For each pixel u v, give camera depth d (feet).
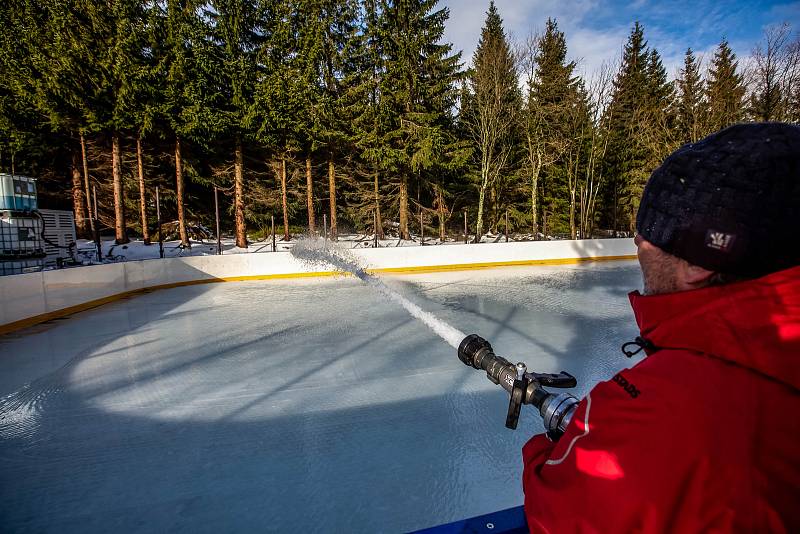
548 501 1.76
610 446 1.52
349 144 79.82
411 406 13.43
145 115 64.13
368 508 8.67
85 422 12.75
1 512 8.77
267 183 92.07
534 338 21.18
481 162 85.92
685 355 1.52
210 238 89.20
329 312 28.17
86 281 30.58
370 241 75.82
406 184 79.97
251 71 69.77
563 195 105.91
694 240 1.50
